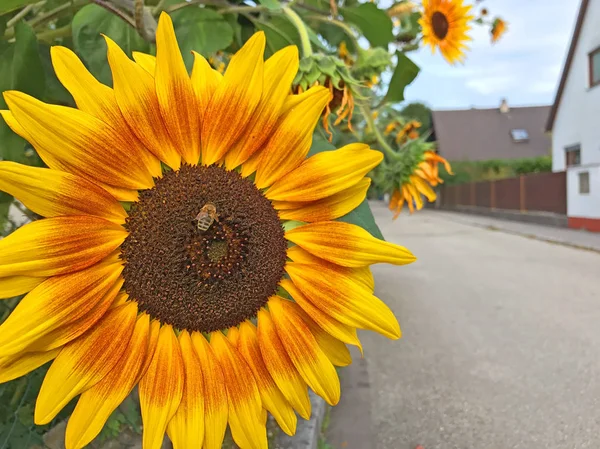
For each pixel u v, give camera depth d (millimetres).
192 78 232
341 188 238
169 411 225
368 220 265
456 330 1140
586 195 3324
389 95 444
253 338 248
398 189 469
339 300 239
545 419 722
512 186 4664
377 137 471
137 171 223
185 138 229
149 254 228
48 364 309
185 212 230
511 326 1169
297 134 238
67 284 203
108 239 216
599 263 2076
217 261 236
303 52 319
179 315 235
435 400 784
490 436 678
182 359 235
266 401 245
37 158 329
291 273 246
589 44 3732
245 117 230
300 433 581
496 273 1860
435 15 549
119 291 228
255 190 241
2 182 191
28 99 194
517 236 3188
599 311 1300
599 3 3572
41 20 332
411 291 1541
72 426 212
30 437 312
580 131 3949
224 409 235
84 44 301
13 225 362
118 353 220
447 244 2781
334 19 442
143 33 283
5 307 322
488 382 849
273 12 339
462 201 6320
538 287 1604
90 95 209
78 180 206
